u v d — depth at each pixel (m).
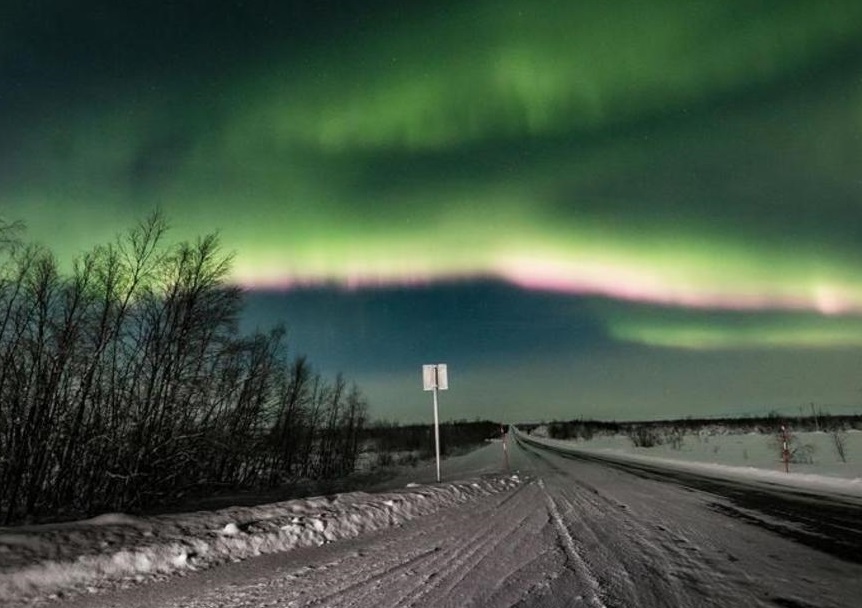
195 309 19.53
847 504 11.45
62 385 16.91
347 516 9.88
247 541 7.92
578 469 23.61
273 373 27.31
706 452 34.09
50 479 16.36
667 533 8.70
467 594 5.45
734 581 5.80
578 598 5.24
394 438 66.94
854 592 5.38
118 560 6.60
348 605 5.18
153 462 17.55
